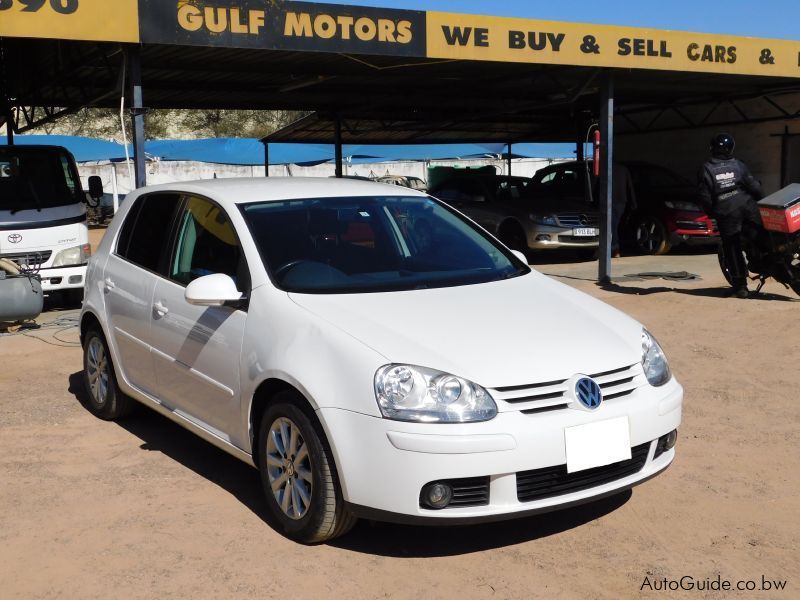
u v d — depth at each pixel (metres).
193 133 52.78
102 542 4.06
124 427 5.88
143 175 9.42
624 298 10.48
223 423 4.49
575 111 21.05
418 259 4.92
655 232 15.30
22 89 16.14
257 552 3.93
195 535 4.12
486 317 4.15
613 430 3.78
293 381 3.84
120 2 8.47
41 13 8.11
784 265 9.62
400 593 3.55
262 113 53.38
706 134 19.16
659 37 11.65
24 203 10.34
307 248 4.62
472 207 15.70
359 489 3.63
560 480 3.73
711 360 7.35
